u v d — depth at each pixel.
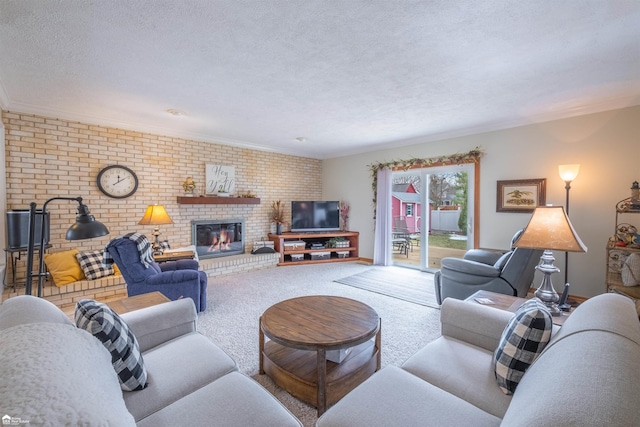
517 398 0.91
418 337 2.55
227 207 5.18
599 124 3.32
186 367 1.36
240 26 1.84
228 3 1.62
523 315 1.20
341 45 2.07
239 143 5.25
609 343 0.83
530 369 1.06
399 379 1.25
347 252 6.05
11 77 2.53
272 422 1.04
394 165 5.33
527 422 0.67
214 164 4.98
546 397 0.71
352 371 1.74
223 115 3.66
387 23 1.82
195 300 3.00
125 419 0.73
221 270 4.70
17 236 2.92
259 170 5.63
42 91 2.84
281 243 5.50
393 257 5.82
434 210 4.99
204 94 2.96
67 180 3.56
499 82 2.70
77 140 3.63
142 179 4.18
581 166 3.44
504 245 4.05
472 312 1.61
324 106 3.34
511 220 3.99
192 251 4.04
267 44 2.05
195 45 2.05
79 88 2.78
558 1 1.61
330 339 1.63
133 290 2.76
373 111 3.52
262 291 3.88
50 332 0.88
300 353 1.97
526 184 3.83
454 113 3.58
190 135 4.61
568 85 2.76
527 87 2.81
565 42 2.03
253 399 1.14
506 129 4.02
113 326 1.16
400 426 0.99
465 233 4.60
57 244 3.51
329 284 4.23
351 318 1.92
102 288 3.41
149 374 1.30
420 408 1.08
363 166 5.91
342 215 6.27
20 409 0.56
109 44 2.02
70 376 0.71
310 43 2.04
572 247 1.69
